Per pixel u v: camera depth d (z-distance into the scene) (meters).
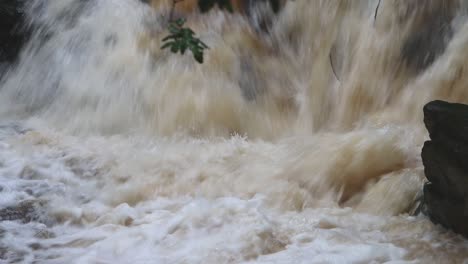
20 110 10.71
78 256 5.27
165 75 10.34
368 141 7.22
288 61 10.90
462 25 9.29
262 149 8.34
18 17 11.62
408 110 9.15
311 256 5.07
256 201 6.46
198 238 5.52
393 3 10.00
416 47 9.60
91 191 6.96
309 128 9.88
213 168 7.48
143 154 8.04
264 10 11.46
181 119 9.73
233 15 11.49
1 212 6.23
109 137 9.29
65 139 8.95
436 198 5.79
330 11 10.69
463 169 5.51
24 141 8.62
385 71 9.75
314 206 6.63
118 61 10.69
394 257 5.09
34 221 6.11
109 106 10.16
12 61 11.52
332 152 7.20
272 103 10.23
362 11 10.38
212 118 9.75
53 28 11.57
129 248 5.40
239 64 10.66
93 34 11.25
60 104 10.49
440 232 5.65
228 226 5.75
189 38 9.52
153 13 11.54
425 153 5.92
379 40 9.98
